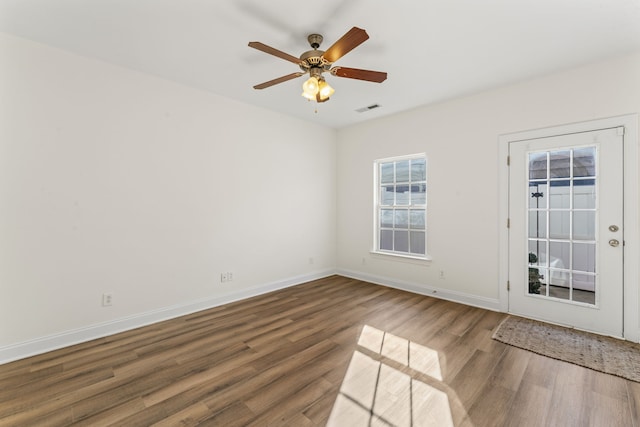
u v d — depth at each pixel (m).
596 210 2.76
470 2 1.93
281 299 3.80
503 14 2.04
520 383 1.99
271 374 2.11
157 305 3.10
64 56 2.54
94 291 2.71
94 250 2.71
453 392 1.91
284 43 2.45
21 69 2.35
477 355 2.36
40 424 1.63
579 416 1.69
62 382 2.02
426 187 3.96
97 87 2.71
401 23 2.15
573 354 2.36
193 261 3.38
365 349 2.47
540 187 3.09
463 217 3.62
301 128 4.55
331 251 5.08
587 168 2.81
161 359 2.32
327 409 1.75
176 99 3.22
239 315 3.25
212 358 2.33
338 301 3.71
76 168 2.61
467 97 3.56
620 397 1.84
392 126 4.32
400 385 1.98
